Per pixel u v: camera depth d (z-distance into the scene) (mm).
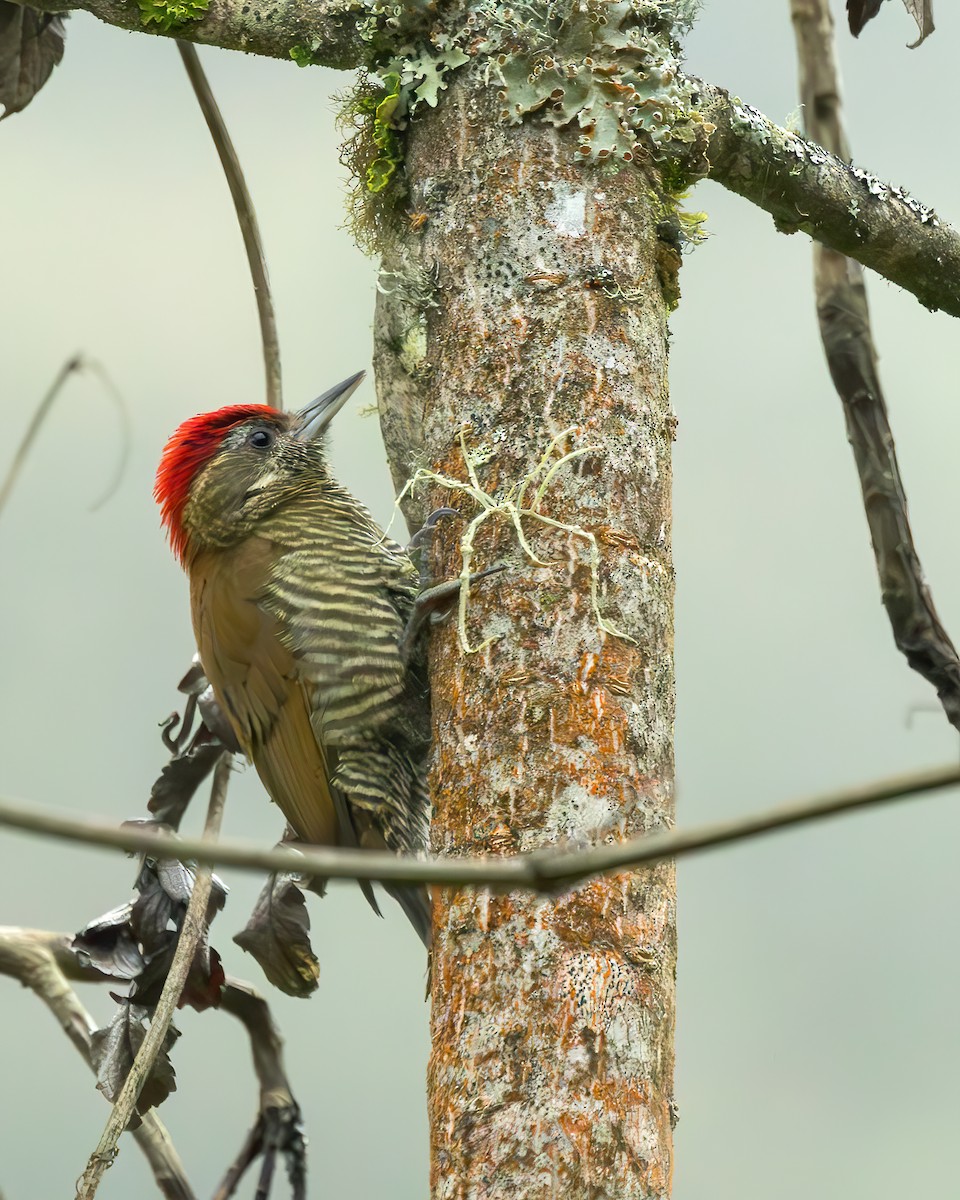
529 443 6613
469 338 6852
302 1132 8195
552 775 6117
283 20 7633
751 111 7977
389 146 7527
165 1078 8109
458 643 6465
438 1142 5801
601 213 6922
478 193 7012
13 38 8820
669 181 7496
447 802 6309
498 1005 5809
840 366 9016
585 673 6258
